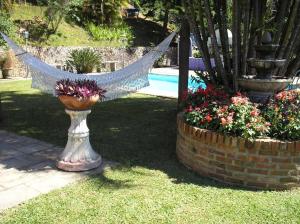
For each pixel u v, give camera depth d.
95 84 4.52
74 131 4.38
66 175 4.25
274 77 4.69
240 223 3.28
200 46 5.12
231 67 4.98
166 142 5.64
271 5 4.49
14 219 3.27
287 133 4.04
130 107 8.42
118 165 4.61
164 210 3.47
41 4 20.61
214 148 4.19
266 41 4.52
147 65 5.78
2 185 3.96
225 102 4.48
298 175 4.03
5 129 6.34
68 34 20.30
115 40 21.84
